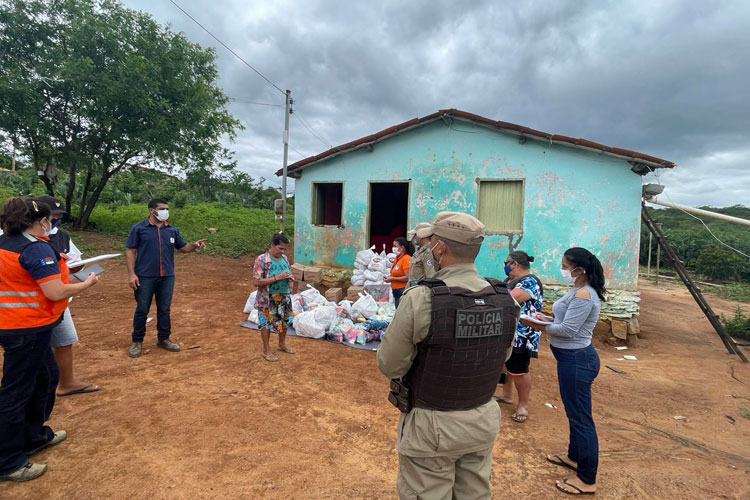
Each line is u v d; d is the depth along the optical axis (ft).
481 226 6.17
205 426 11.27
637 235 23.68
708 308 23.43
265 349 16.62
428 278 6.21
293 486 9.08
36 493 8.30
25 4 40.42
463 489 6.10
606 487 9.74
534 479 10.01
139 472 9.14
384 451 10.83
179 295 27.12
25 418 9.00
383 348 5.79
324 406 13.12
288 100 42.50
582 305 9.36
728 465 11.07
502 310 5.98
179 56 47.91
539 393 15.80
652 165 22.74
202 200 95.04
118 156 48.29
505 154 25.81
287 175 31.53
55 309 9.09
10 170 85.30
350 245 30.30
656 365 20.33
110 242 43.96
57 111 43.32
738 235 75.97
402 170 28.32
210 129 52.85
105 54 42.83
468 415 5.71
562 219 24.81
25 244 8.56
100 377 13.88
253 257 45.50
